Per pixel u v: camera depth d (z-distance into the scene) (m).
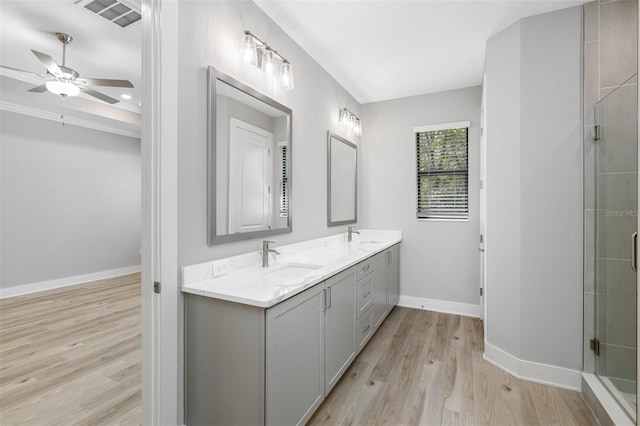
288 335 1.53
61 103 4.21
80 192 4.94
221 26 1.84
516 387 2.12
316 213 2.90
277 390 1.45
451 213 3.63
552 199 2.17
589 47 2.07
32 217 4.41
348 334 2.24
